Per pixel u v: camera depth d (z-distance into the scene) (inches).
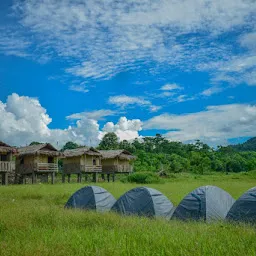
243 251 257.8
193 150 3316.9
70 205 692.1
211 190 542.3
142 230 355.3
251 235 320.5
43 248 277.7
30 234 347.3
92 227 390.6
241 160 2815.0
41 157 1673.2
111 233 330.3
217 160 2768.2
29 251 271.7
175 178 2022.6
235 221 453.7
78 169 1806.1
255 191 477.4
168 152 3284.9
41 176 1857.8
